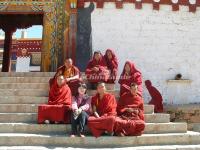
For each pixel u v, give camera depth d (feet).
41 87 33.09
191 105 37.45
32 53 76.07
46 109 26.76
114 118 25.34
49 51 40.55
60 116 26.71
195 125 34.71
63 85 28.25
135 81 32.53
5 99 30.50
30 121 27.86
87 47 39.60
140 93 31.45
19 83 33.24
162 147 24.82
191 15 40.88
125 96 28.30
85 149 24.02
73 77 31.91
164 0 40.70
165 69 39.58
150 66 39.47
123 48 39.58
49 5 41.34
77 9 40.19
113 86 33.09
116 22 39.93
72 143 24.82
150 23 40.19
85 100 27.30
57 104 27.48
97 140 25.03
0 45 82.99
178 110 36.11
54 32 40.75
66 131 26.48
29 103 30.42
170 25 40.40
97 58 34.42
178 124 27.84
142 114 27.40
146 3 40.42
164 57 39.78
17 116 27.91
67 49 39.75
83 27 39.88
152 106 30.14
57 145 24.72
